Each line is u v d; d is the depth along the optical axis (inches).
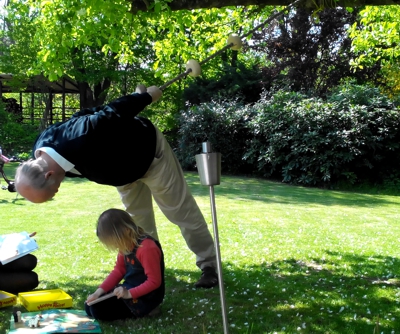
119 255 139.8
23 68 840.9
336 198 485.4
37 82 915.4
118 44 251.6
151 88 137.1
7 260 153.9
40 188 115.0
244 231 290.8
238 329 129.7
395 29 321.4
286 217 352.8
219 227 303.7
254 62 905.5
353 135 563.5
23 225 302.7
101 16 224.4
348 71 754.8
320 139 565.3
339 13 745.6
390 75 687.1
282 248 240.8
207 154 89.8
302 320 138.2
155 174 155.2
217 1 187.3
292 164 584.7
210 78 832.9
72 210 366.9
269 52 792.3
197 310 145.1
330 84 759.7
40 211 358.9
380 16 317.4
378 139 558.9
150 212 171.0
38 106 1018.7
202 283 169.8
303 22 756.6
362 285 177.0
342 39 767.1
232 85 765.9
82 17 223.1
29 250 159.2
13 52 836.0
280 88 737.0
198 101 799.7
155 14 202.4
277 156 602.9
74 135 122.3
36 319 121.5
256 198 455.5
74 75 826.8
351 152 560.4
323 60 777.6
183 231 170.4
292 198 467.8
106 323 134.9
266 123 605.6
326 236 281.6
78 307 146.6
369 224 336.5
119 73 837.8
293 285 174.6
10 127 806.5
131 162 138.4
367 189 571.8
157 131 153.0
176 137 855.7
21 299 147.1
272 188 542.3
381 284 180.2
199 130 669.9
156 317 138.7
